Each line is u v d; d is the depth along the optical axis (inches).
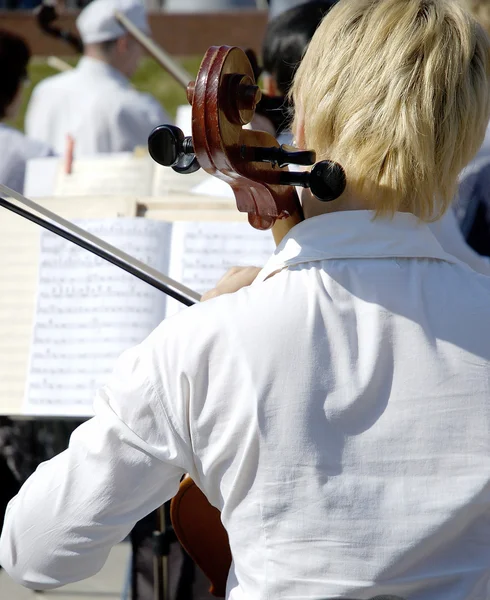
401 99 105.2
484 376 103.4
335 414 101.2
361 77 107.0
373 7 110.9
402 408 101.7
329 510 100.0
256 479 102.2
